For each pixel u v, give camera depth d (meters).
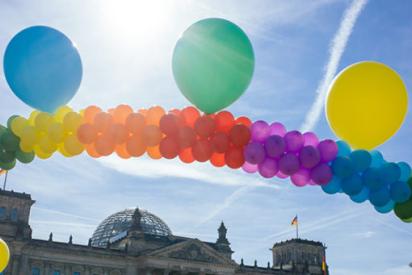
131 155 27.06
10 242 124.31
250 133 26.62
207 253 143.75
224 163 27.28
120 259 137.38
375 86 25.05
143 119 26.59
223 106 25.42
